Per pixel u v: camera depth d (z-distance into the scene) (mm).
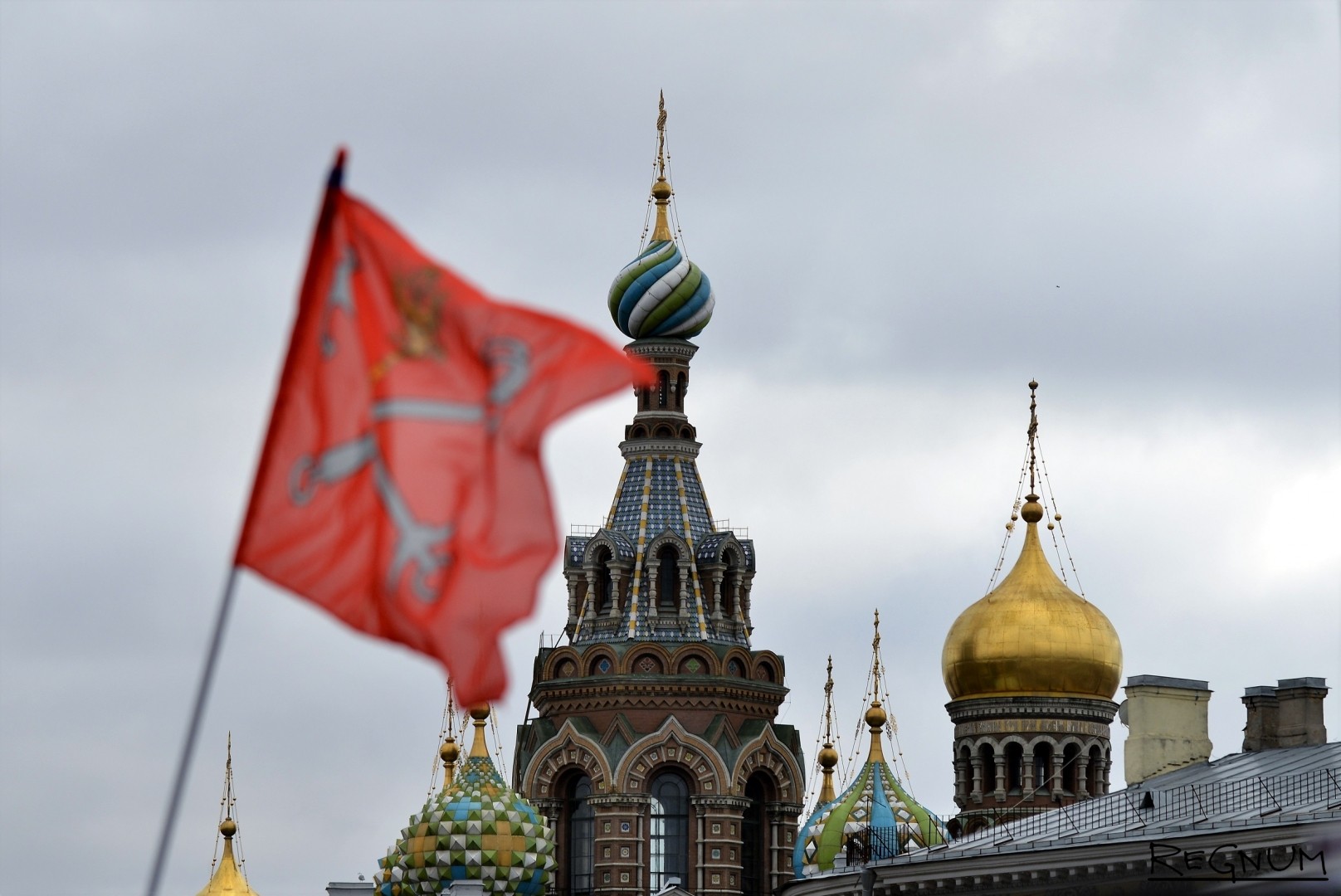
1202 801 167625
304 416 75812
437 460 75812
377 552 75688
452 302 75812
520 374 76062
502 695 75812
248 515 75750
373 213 75375
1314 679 181125
